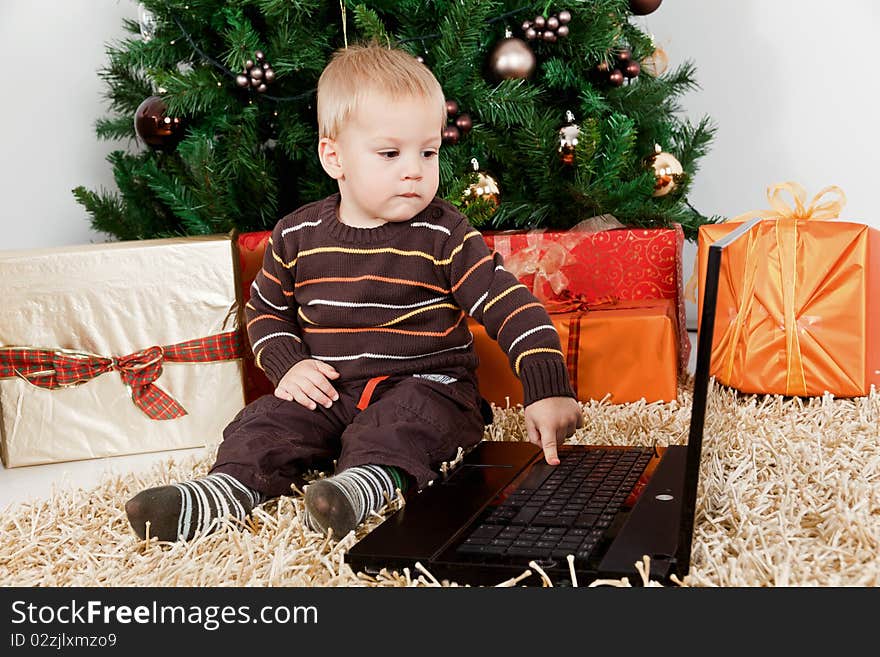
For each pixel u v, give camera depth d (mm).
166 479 1297
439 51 1699
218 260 1529
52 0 2213
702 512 939
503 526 928
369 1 1754
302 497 1199
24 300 1455
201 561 988
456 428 1231
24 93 2227
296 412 1244
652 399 1584
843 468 1142
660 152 1902
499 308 1253
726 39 2281
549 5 1755
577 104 1960
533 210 1897
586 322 1581
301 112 1837
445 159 1746
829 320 1537
